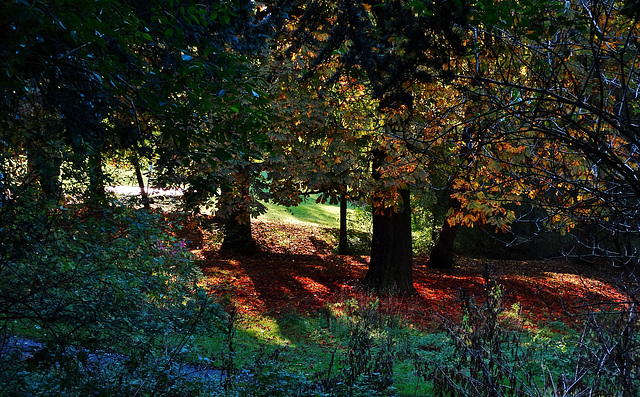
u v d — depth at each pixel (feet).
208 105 11.57
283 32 33.19
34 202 13.92
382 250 55.93
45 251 14.34
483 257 88.79
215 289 49.37
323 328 41.04
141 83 12.35
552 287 63.52
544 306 52.49
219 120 13.62
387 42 13.55
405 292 54.90
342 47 27.71
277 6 28.55
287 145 46.70
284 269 63.77
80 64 12.68
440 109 14.39
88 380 13.28
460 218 39.68
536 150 12.89
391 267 55.57
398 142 23.35
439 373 23.07
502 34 10.96
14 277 13.53
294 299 49.26
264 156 44.06
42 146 14.55
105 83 11.13
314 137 45.88
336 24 29.40
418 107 19.63
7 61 7.95
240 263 64.59
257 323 39.93
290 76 38.40
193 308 33.55
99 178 17.95
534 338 33.01
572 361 24.77
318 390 20.85
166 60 15.57
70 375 12.66
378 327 39.60
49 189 15.07
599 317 13.66
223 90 11.44
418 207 83.97
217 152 13.19
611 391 13.97
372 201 51.26
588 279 69.56
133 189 51.62
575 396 14.55
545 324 42.75
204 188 14.71
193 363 22.25
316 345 36.01
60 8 7.97
